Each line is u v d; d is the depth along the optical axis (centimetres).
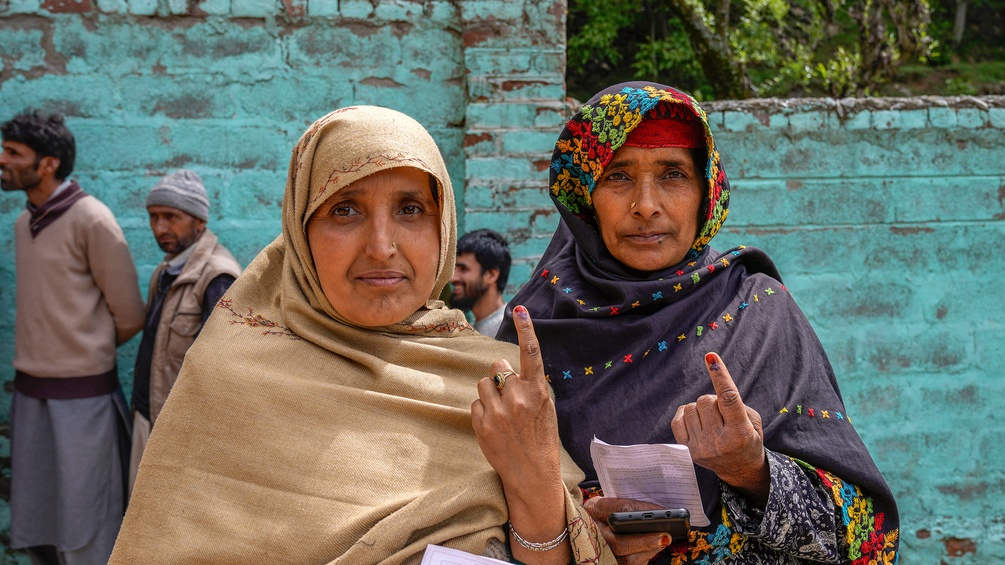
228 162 405
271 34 402
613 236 197
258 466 164
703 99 809
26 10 393
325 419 168
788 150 398
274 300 185
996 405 410
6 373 407
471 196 394
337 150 168
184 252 380
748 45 641
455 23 405
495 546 162
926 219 404
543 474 156
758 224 400
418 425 171
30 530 382
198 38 400
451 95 409
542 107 394
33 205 385
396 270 170
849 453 184
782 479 169
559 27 393
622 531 162
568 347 197
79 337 377
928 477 409
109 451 386
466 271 375
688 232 197
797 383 189
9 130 373
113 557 163
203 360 172
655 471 162
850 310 404
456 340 185
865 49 569
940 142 401
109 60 398
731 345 191
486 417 157
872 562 184
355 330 177
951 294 407
